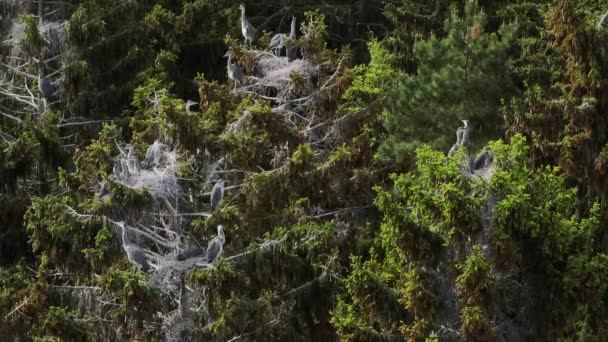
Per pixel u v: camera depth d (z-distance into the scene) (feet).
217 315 71.15
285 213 77.00
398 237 67.10
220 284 68.54
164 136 75.20
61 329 71.15
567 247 67.46
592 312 71.00
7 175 90.89
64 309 71.72
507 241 65.92
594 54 83.56
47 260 76.54
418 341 66.69
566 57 93.40
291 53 89.81
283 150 79.97
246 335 71.92
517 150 69.10
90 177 77.61
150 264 69.05
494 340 65.51
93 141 86.17
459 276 65.51
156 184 71.26
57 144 91.81
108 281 68.23
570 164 81.05
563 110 83.66
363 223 84.84
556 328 68.54
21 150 90.53
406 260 68.69
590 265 66.74
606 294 72.69
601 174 81.30
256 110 78.69
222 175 76.59
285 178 74.18
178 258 70.03
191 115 73.10
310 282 74.90
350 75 85.40
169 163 74.43
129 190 69.72
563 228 67.36
